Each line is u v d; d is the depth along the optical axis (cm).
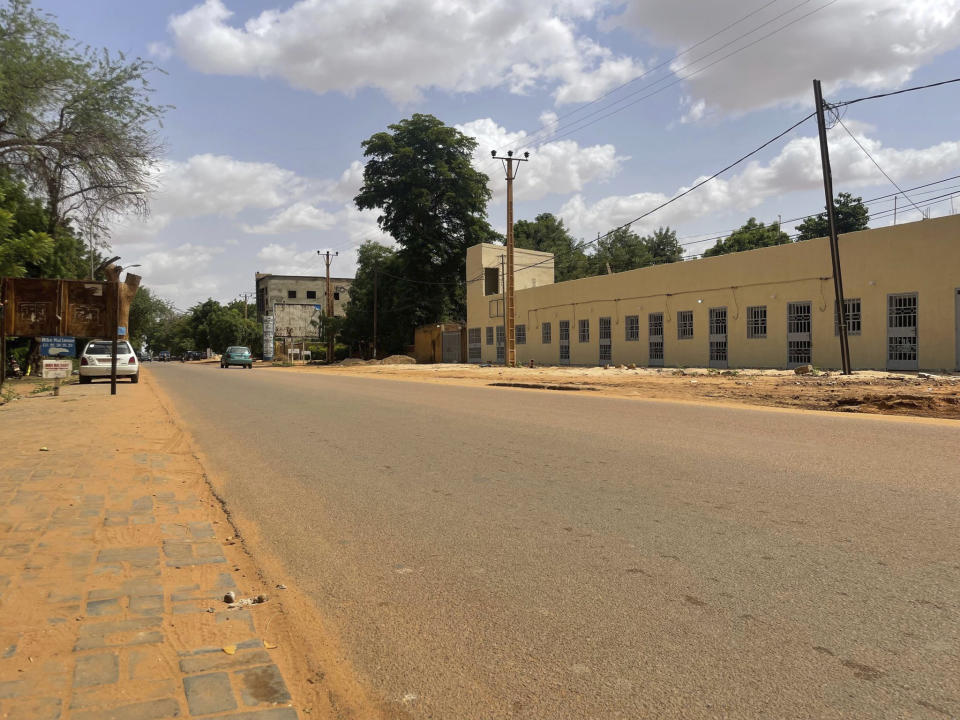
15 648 295
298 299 10519
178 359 11688
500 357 4406
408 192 5384
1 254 1714
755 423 1005
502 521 509
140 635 313
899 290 2183
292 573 412
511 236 3550
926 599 346
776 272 2586
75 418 1159
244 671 280
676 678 274
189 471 734
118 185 2402
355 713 255
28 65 2005
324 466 748
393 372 3419
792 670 278
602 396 1591
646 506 539
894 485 589
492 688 271
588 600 356
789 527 474
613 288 3416
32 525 489
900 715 244
